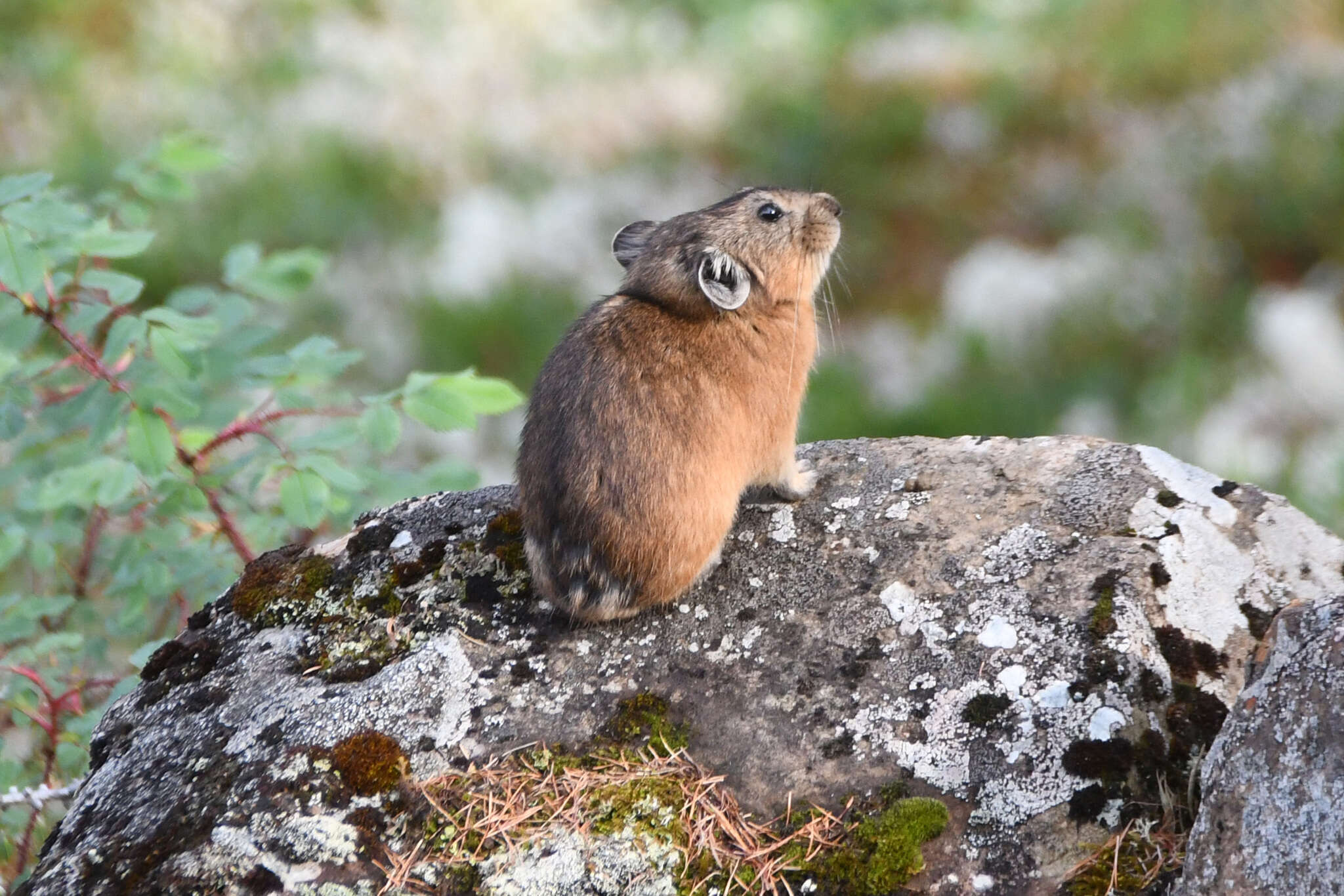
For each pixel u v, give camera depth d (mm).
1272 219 21328
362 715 7363
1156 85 25219
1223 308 19969
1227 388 18625
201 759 7293
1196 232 21531
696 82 28016
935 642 7406
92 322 9125
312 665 7840
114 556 10125
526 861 6680
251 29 30469
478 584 8250
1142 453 8367
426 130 26750
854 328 21203
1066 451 8547
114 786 7320
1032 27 28031
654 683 7512
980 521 8109
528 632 7910
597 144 26469
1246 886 5578
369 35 30672
